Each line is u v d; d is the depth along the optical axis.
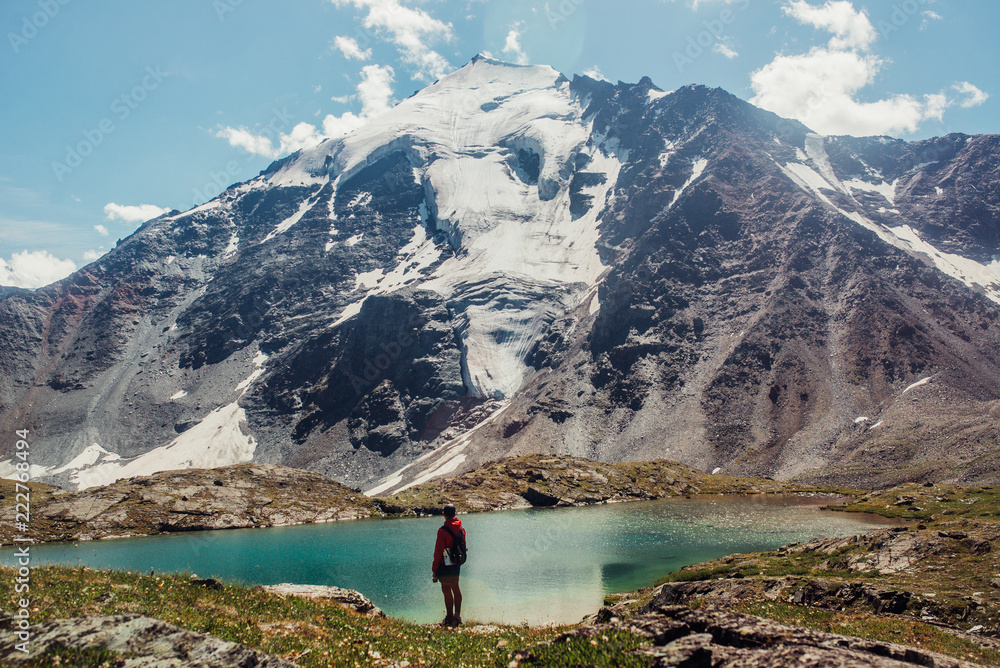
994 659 14.79
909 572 25.25
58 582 16.59
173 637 10.44
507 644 14.84
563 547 50.16
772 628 11.84
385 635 15.59
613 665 10.79
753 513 69.75
